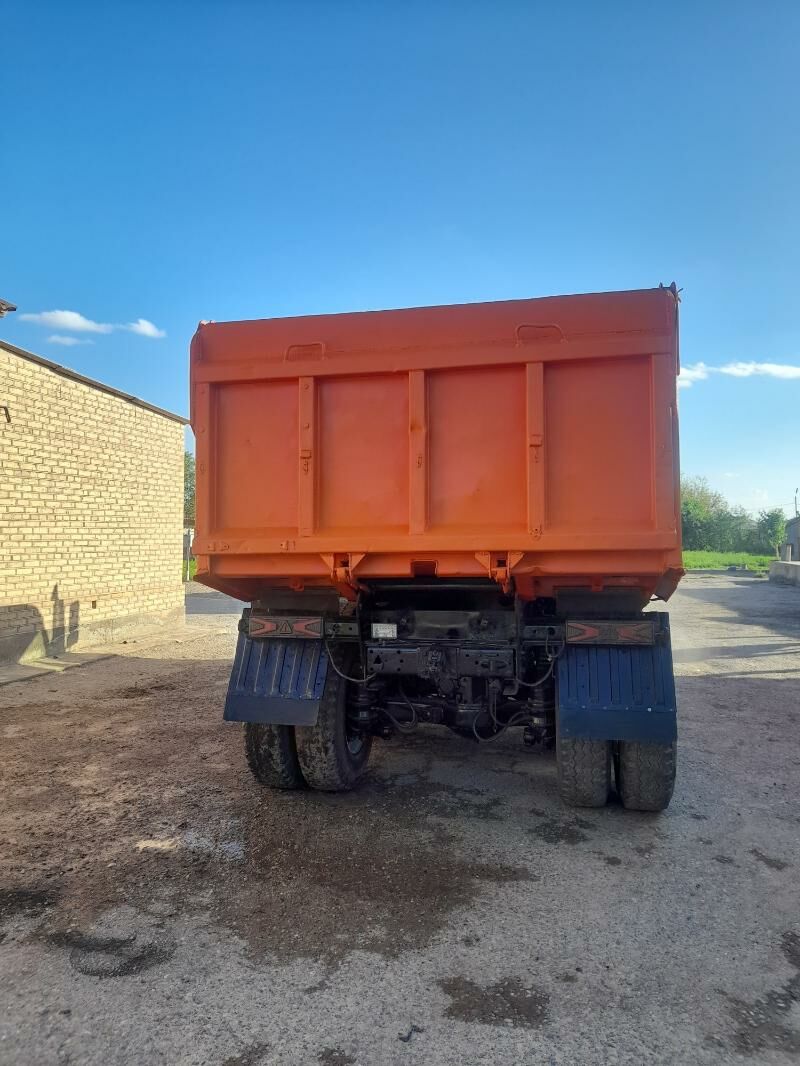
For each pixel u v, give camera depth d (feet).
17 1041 7.96
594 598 13.57
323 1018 8.36
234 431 13.75
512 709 15.38
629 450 12.34
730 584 91.40
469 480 12.85
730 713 23.36
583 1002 8.64
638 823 14.11
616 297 12.35
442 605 15.10
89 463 35.83
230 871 12.09
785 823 14.16
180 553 45.06
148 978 9.12
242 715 14.12
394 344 13.10
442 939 10.02
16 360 30.68
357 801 15.29
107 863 12.40
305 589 14.76
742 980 9.07
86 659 32.55
